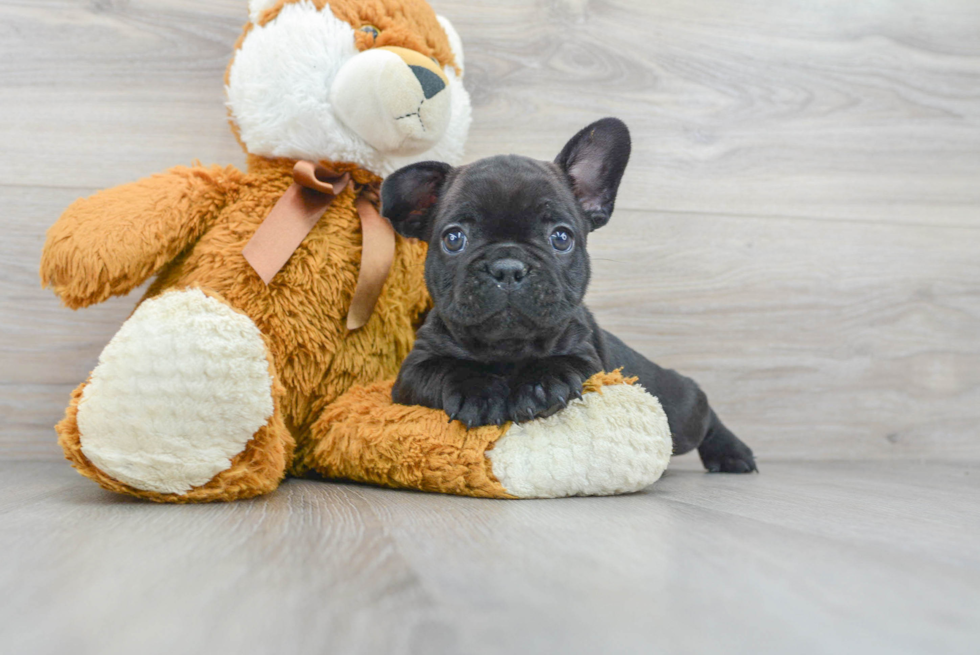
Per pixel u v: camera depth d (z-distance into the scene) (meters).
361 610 0.34
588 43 0.81
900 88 0.87
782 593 0.37
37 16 0.74
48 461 0.74
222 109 0.76
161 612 0.34
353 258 0.64
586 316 0.66
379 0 0.64
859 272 0.86
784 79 0.85
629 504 0.54
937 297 0.87
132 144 0.75
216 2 0.76
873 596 0.37
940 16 0.88
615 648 0.30
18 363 0.73
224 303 0.55
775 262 0.84
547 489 0.56
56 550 0.42
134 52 0.75
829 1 0.86
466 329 0.58
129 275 0.61
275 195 0.64
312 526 0.46
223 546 0.42
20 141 0.74
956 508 0.56
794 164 0.85
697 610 0.35
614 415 0.57
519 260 0.55
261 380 0.54
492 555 0.41
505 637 0.31
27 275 0.74
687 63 0.83
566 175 0.63
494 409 0.56
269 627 0.32
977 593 0.38
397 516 0.49
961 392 0.87
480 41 0.79
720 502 0.55
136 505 0.53
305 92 0.62
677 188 0.83
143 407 0.52
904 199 0.87
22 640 0.31
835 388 0.85
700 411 0.72
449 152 0.68
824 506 0.55
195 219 0.63
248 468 0.54
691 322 0.83
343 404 0.62
